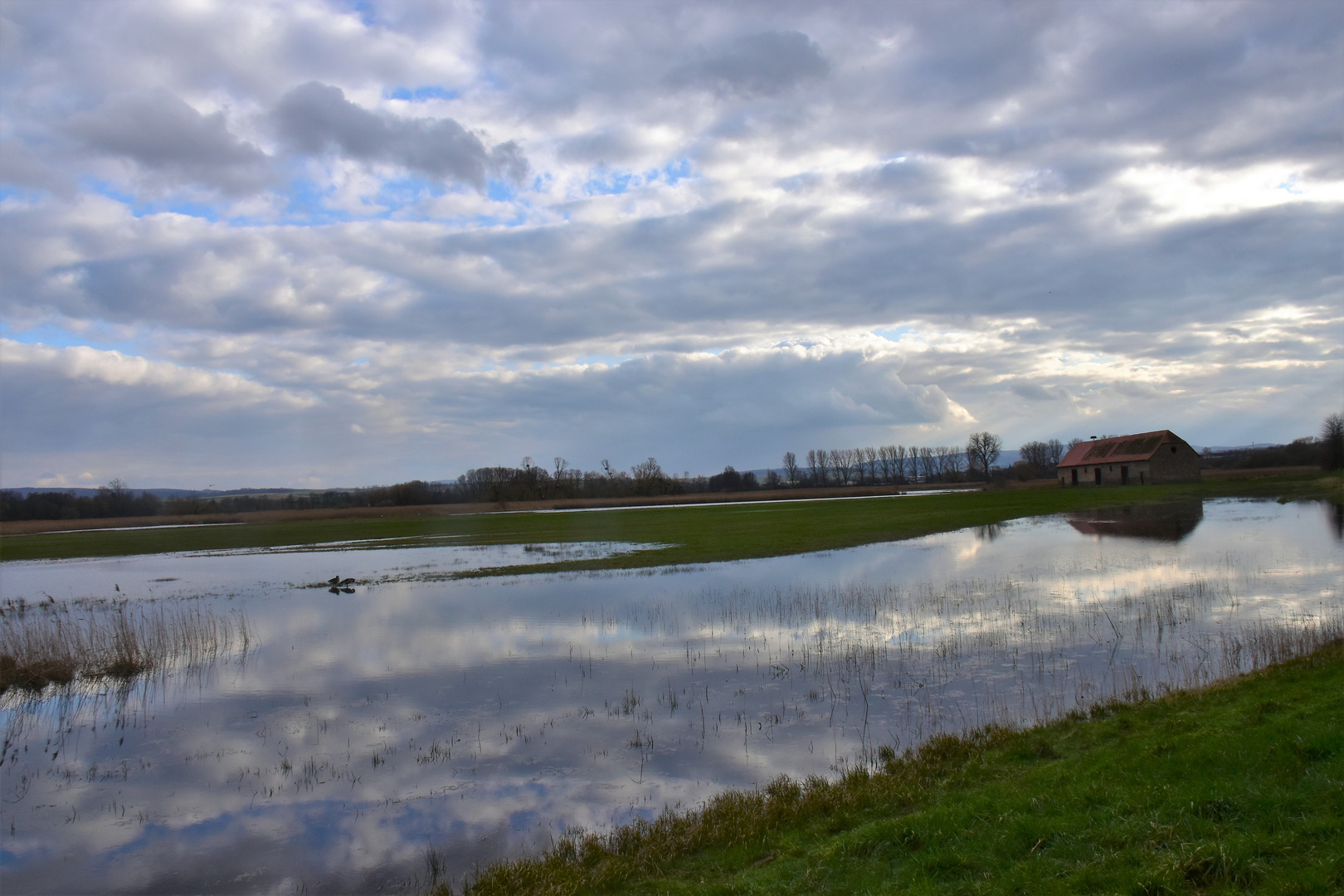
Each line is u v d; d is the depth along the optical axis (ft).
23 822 36.58
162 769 42.65
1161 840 23.35
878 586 88.17
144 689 58.08
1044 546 122.83
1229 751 29.27
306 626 77.92
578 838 32.27
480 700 51.52
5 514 355.97
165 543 205.57
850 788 32.96
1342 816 22.80
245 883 30.66
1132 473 305.12
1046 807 27.20
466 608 84.12
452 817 35.24
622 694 51.49
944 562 107.45
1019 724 41.01
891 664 55.42
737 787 36.50
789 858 27.07
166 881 31.01
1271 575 84.69
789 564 110.83
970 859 24.25
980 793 30.07
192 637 73.00
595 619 75.00
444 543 170.91
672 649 62.49
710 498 369.71
